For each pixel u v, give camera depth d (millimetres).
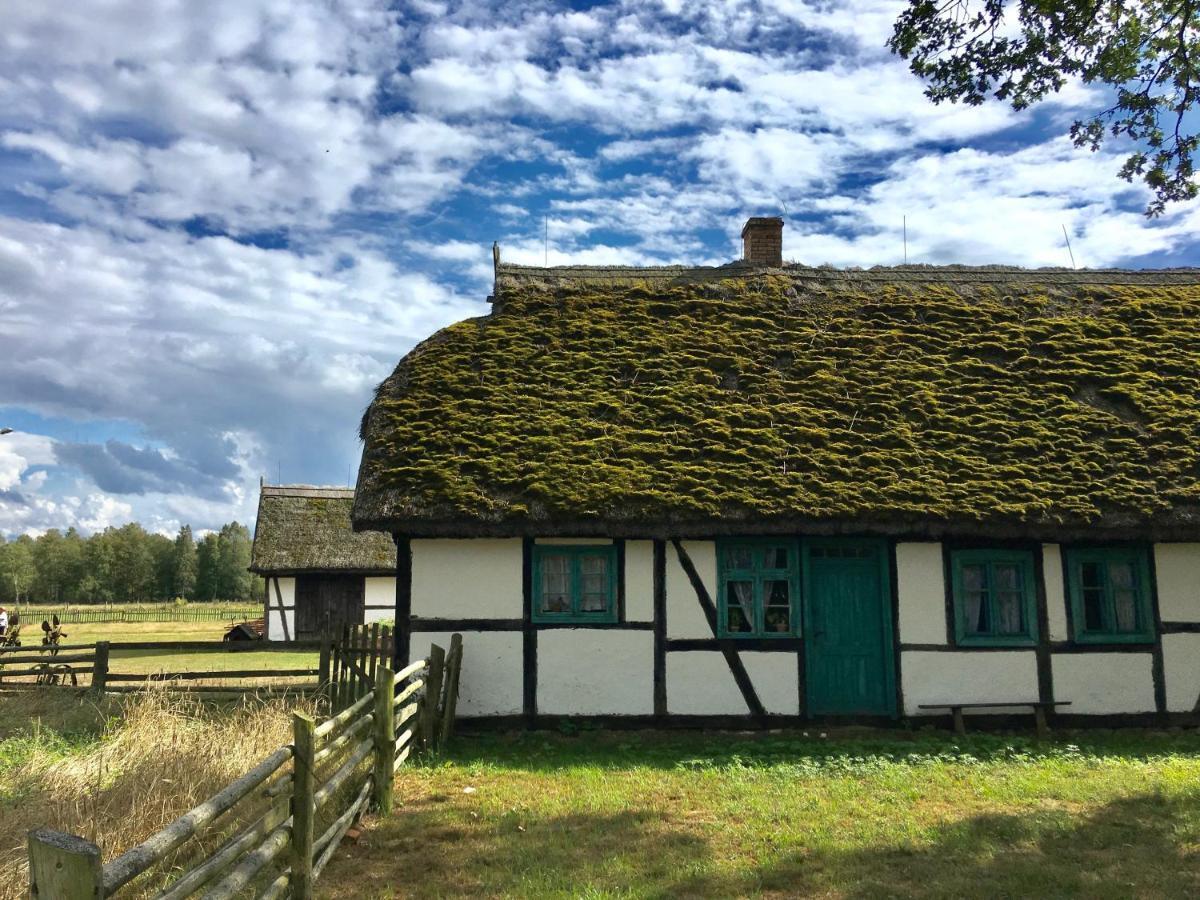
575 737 10234
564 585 10703
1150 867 5863
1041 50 9125
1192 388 12062
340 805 6633
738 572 10758
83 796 6625
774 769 8633
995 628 10805
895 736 10289
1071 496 10484
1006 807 7297
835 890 5551
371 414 11961
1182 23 8844
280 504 25719
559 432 11188
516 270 14148
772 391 11938
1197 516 10320
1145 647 10828
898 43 9328
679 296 13625
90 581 80750
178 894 3799
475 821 6922
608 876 5773
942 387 12102
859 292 14000
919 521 10242
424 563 10609
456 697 10031
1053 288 14266
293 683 14727
